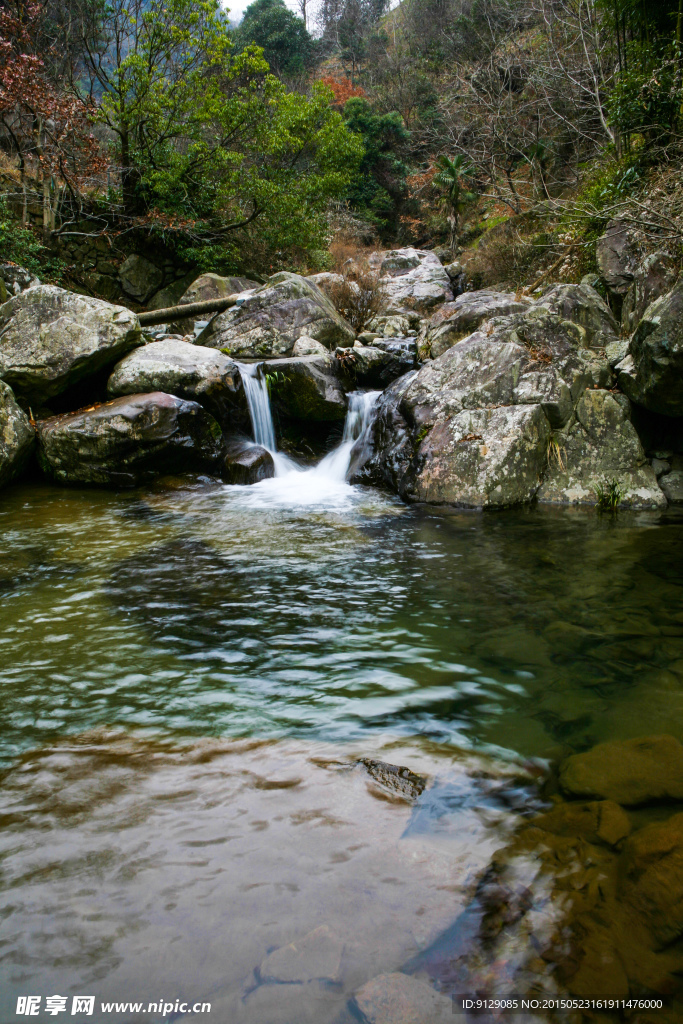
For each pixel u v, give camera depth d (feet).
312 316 33.14
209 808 6.10
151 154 50.16
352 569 13.67
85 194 48.88
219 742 7.34
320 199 57.57
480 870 5.30
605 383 21.36
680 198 22.74
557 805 6.16
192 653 9.79
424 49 100.22
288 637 10.34
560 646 9.90
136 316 25.12
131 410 21.57
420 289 50.47
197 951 4.54
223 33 48.11
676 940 4.62
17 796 6.29
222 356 25.66
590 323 23.68
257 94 53.11
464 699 8.35
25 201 42.83
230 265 52.95
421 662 9.43
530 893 5.05
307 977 4.33
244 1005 4.15
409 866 5.34
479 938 4.64
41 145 42.16
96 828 5.81
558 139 58.59
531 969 4.40
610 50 38.81
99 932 4.69
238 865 5.35
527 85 54.19
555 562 14.05
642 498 19.30
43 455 21.72
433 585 12.67
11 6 44.78
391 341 34.83
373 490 22.21
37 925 4.75
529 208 50.85
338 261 60.13
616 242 27.30
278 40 118.73
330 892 5.06
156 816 5.98
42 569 13.58
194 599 11.96
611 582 12.70
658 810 6.05
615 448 20.31
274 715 7.98
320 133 56.80
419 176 79.00
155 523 17.40
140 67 47.32
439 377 23.24
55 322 23.25
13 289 33.68
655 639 10.09
